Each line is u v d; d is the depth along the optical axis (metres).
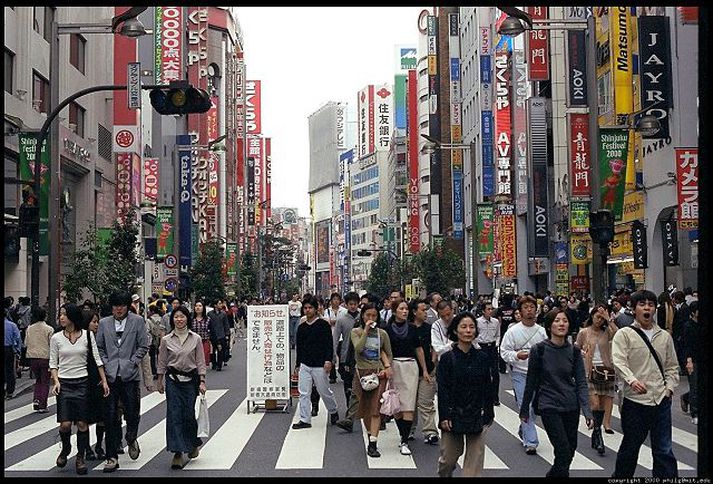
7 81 30.42
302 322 14.68
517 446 12.56
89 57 41.31
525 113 49.22
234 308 44.88
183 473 10.54
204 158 84.62
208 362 28.05
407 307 12.41
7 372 19.12
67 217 38.12
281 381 16.58
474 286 47.16
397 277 79.31
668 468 8.86
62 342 10.73
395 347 12.11
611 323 13.46
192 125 84.94
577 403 8.84
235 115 116.69
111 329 11.23
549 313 9.19
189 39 86.94
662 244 29.94
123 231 30.28
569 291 41.16
